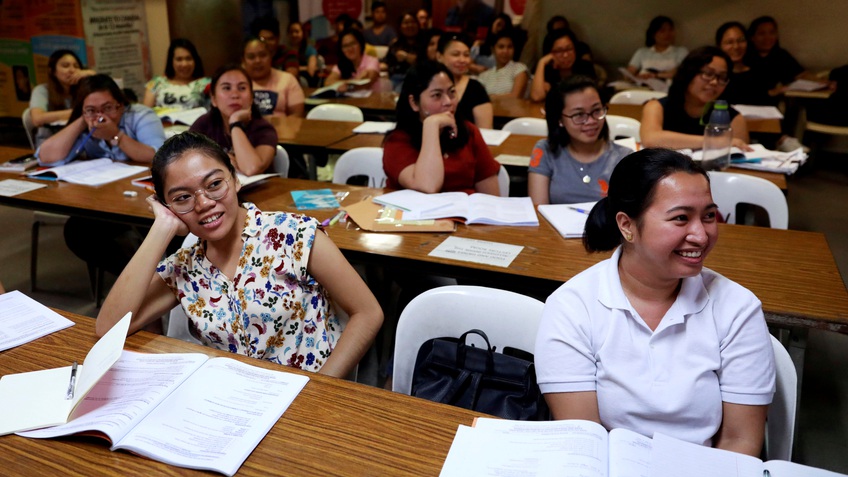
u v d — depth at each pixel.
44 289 3.26
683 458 1.03
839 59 6.06
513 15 7.35
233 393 1.24
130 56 6.63
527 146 3.41
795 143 4.24
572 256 1.96
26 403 1.22
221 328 1.56
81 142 3.04
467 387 1.43
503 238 2.12
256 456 1.07
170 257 1.60
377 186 3.00
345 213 2.34
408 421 1.16
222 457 1.06
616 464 1.01
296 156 3.86
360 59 6.10
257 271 1.56
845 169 5.66
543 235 2.14
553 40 5.05
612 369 1.26
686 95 3.14
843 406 2.37
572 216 2.25
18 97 6.47
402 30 7.22
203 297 1.58
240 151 2.83
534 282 1.82
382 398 1.23
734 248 2.02
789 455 1.32
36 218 3.18
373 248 2.03
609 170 2.51
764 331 1.24
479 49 6.76
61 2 6.02
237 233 1.58
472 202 2.38
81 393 1.15
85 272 3.48
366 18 8.05
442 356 1.47
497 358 1.44
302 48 7.84
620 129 3.70
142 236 2.97
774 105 5.64
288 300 1.57
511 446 1.08
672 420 1.23
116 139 3.04
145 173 2.90
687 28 6.56
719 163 2.82
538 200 2.56
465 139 2.62
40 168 2.97
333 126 4.07
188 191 1.45
